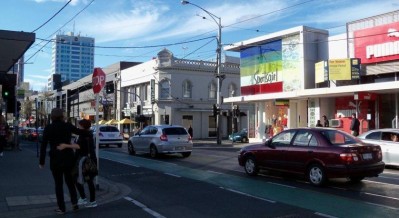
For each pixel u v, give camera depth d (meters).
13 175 13.48
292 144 12.61
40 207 8.97
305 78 29.09
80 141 9.15
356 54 26.28
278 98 30.38
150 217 8.26
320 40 29.44
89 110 67.12
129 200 10.06
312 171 11.84
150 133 21.52
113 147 30.55
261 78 33.31
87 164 8.98
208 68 50.97
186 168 16.45
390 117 25.12
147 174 14.87
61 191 8.53
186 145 20.91
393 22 23.98
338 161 11.16
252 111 38.53
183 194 10.84
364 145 11.52
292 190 11.16
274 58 31.94
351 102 26.94
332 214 8.39
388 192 10.81
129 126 55.97
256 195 10.52
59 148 8.45
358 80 26.16
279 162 12.84
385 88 22.84
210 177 13.83
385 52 24.31
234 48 36.03
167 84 49.03
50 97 88.75
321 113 28.67
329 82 27.42
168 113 48.75
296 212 8.61
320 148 11.69
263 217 8.20
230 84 52.47
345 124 26.59
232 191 11.14
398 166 15.79
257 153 13.62
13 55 17.95
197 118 50.47
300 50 29.38
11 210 8.70
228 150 27.06
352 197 10.16
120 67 59.38
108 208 9.12
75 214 8.51
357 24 26.44
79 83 72.62
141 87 53.91
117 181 13.38
